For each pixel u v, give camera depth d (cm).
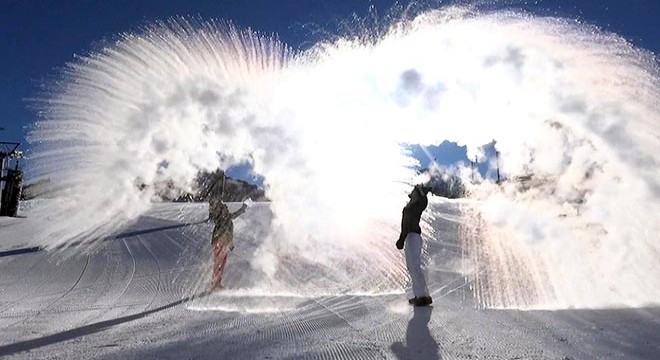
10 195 2930
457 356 448
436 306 696
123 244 1566
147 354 478
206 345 511
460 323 579
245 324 620
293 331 570
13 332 597
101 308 771
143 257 1372
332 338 527
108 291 941
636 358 425
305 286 948
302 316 662
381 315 643
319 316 656
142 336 566
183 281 1049
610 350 451
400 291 855
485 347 473
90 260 1328
